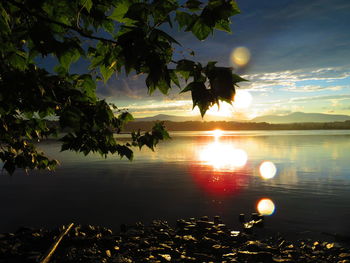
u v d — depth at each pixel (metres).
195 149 110.50
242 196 28.41
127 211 23.22
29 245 11.67
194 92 1.76
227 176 42.72
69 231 13.51
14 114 5.09
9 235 13.12
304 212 21.77
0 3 2.16
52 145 143.62
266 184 35.50
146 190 32.34
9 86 3.03
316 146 112.50
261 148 108.06
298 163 58.59
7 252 10.32
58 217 21.70
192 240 13.84
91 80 3.53
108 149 5.07
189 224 17.33
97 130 4.92
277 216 20.70
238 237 15.01
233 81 1.75
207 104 1.77
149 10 1.80
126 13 1.80
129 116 5.34
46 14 2.13
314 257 12.15
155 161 68.50
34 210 23.75
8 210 23.77
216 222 18.67
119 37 1.77
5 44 2.46
